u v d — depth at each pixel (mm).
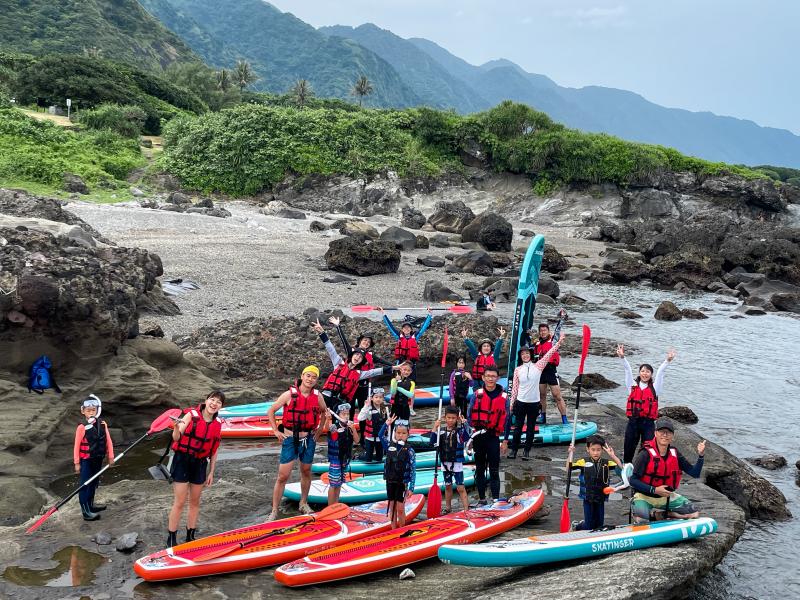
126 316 14570
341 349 18672
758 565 10578
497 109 76562
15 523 9945
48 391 12828
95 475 9328
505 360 20375
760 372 23359
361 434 12352
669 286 41750
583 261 47844
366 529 9156
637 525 8969
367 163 69938
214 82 116688
